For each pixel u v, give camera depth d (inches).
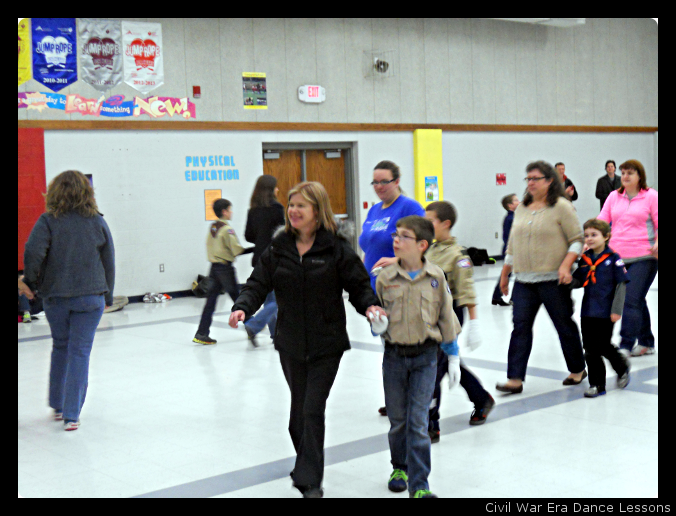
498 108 641.6
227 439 181.9
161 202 481.4
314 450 137.6
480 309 386.0
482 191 636.7
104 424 198.8
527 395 210.4
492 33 634.2
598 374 205.8
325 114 546.0
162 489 148.6
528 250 210.8
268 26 517.0
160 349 307.6
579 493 138.6
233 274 318.7
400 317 139.4
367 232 188.5
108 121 457.1
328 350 139.6
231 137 506.3
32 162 430.6
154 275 480.4
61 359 201.6
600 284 202.5
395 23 577.3
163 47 477.1
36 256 189.2
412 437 136.3
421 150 591.5
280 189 537.6
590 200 714.2
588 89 705.0
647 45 751.7
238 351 298.7
